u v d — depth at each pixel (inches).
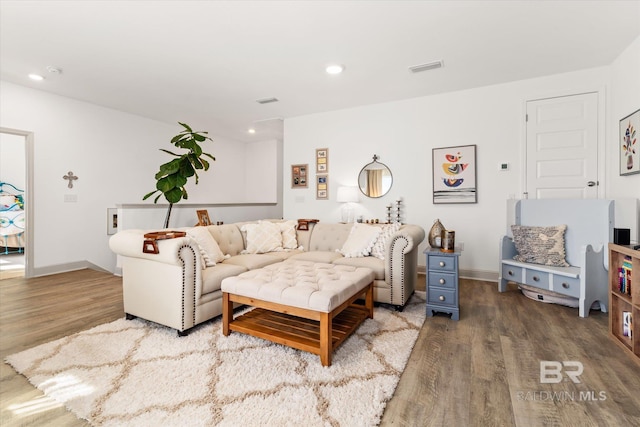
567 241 124.8
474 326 97.3
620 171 123.6
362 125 185.8
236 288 87.0
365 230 134.3
